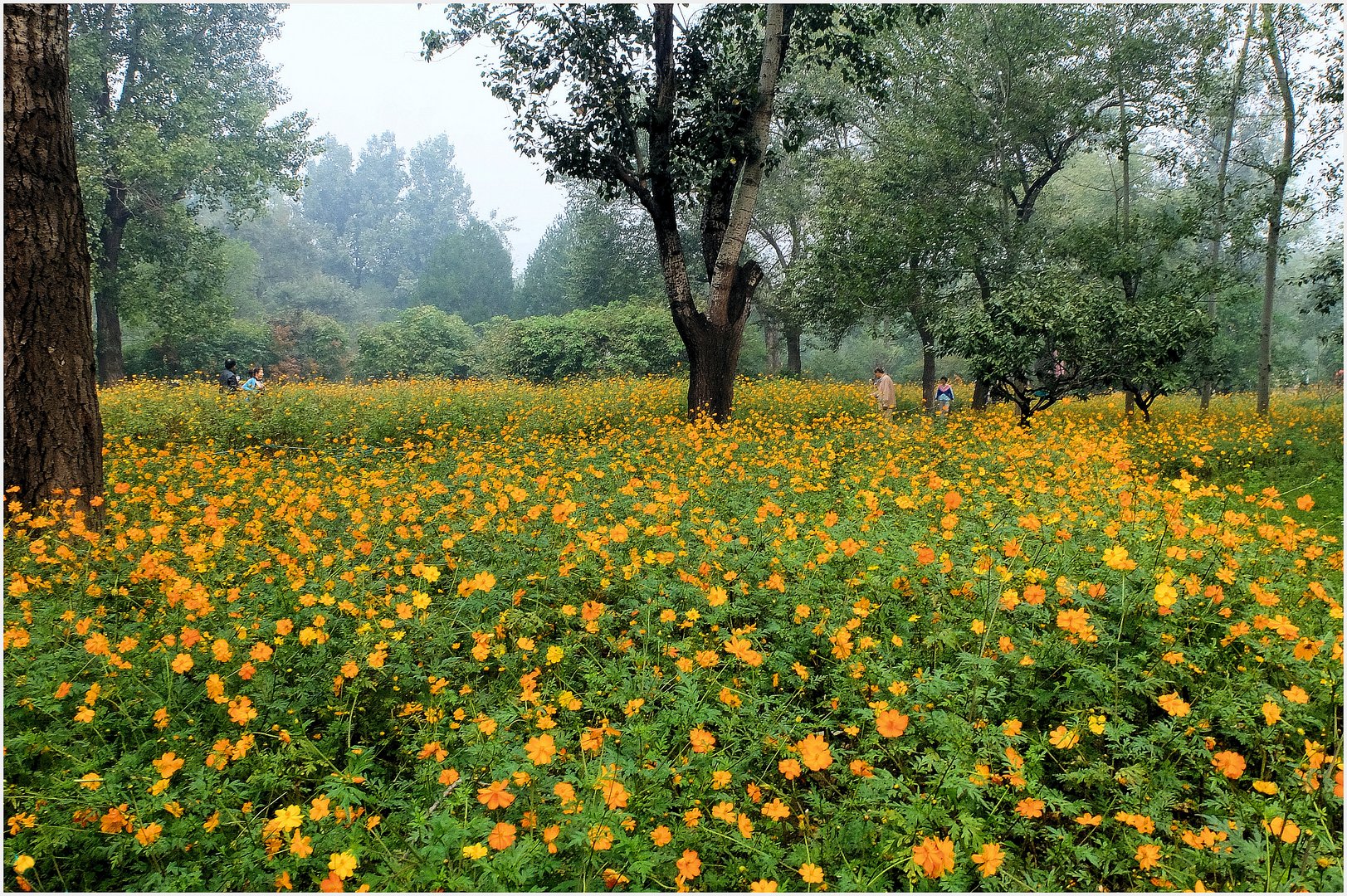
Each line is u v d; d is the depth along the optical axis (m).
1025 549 4.06
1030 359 11.62
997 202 18.48
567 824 2.16
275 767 2.51
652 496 5.55
